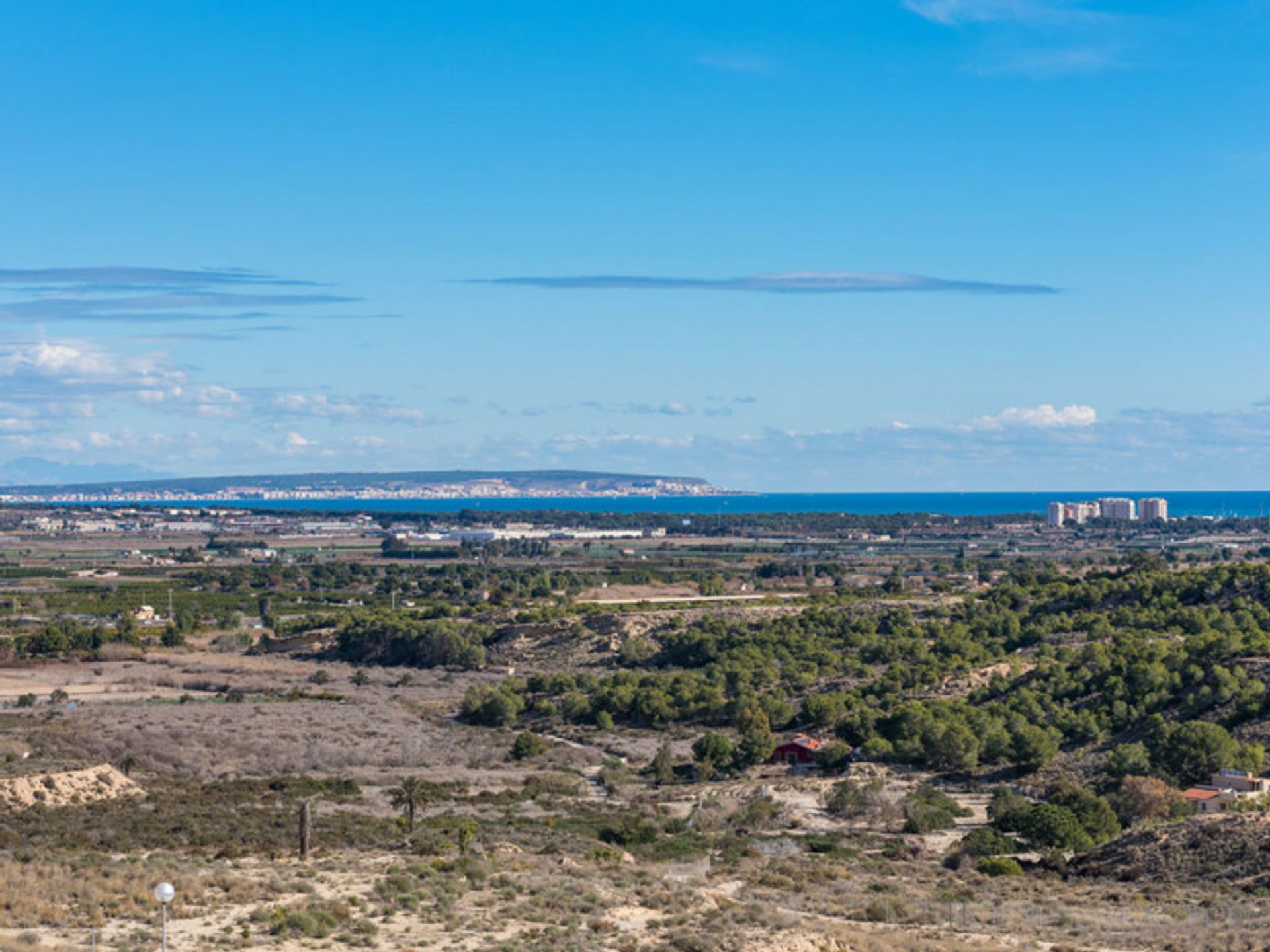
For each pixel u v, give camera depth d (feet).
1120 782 328.08
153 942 159.22
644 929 176.86
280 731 434.30
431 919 177.68
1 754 366.84
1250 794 301.84
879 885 233.35
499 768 401.29
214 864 218.59
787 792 361.51
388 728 461.78
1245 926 190.08
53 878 191.62
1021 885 239.09
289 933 165.78
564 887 203.10
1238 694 372.38
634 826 293.02
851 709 451.94
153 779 343.05
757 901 210.59
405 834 269.44
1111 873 250.78
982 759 383.24
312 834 261.03
